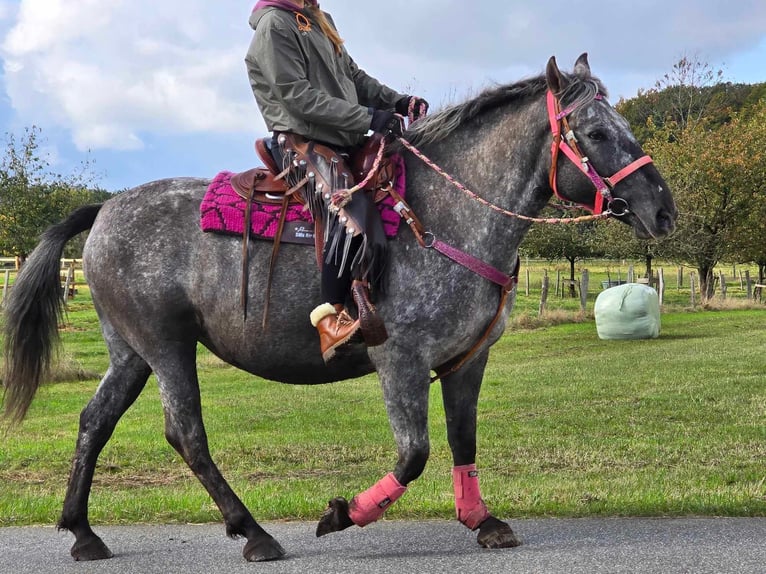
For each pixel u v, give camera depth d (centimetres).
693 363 1462
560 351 1848
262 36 438
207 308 459
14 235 3081
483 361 458
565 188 427
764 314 2639
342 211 419
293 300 443
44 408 1255
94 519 542
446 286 422
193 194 473
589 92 418
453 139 449
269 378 474
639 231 412
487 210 431
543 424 953
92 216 502
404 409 419
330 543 464
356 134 456
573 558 409
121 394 479
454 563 410
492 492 582
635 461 731
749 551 409
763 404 1026
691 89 5062
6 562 441
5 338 483
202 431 459
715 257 3123
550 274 4669
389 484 421
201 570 416
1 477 777
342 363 451
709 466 691
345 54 483
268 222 447
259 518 537
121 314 466
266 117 455
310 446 889
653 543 430
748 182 3073
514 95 441
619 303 2028
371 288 422
